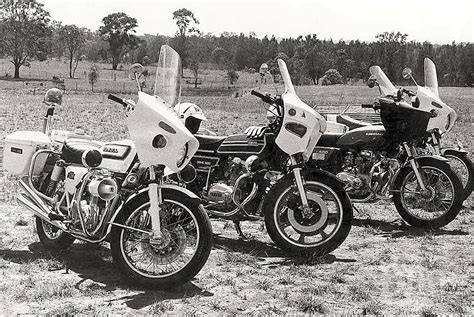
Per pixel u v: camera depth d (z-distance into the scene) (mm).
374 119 10547
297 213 6727
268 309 5180
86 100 54031
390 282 6020
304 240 7430
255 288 5742
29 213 8562
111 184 5824
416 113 7918
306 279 6055
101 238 5949
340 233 6730
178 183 7109
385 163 8211
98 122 28375
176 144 5426
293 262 6641
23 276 5883
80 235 6043
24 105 39438
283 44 168125
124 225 5602
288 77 7047
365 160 8172
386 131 8000
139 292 5539
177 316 4961
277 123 6984
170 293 5543
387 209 9734
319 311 5164
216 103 53406
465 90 65875
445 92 61219
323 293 5629
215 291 5625
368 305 5266
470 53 93688
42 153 6691
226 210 7066
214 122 30078
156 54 188500
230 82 124688
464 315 5141
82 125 26344
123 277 5699
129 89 90688
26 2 129750
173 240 5590
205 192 7156
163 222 5598
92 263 6387
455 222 8789
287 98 6785
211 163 7199
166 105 5828
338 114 10180
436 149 9297
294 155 6828
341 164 8234
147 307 5156
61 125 25891
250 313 5086
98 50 195750
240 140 7121
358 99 52375
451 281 6078
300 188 6602
